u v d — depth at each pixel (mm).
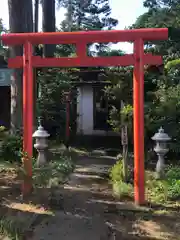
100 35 5938
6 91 16516
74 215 5492
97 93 16094
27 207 5820
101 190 7023
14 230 4691
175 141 9141
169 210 5738
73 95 14836
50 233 4762
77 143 13680
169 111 9266
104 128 15969
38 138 8086
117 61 6020
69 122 13680
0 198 6328
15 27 9977
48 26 15211
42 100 12680
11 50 9820
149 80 10211
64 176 7762
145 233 4816
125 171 7254
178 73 10305
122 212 5648
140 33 5824
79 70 14594
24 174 6449
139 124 5969
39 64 6305
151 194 6500
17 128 9781
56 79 13070
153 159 9398
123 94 10180
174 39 12484
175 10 15367
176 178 6848
